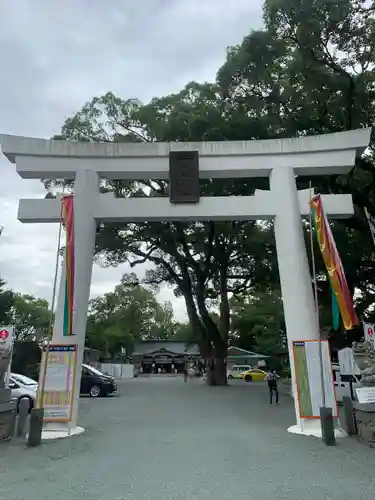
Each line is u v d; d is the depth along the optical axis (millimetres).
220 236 29250
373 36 16062
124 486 6117
